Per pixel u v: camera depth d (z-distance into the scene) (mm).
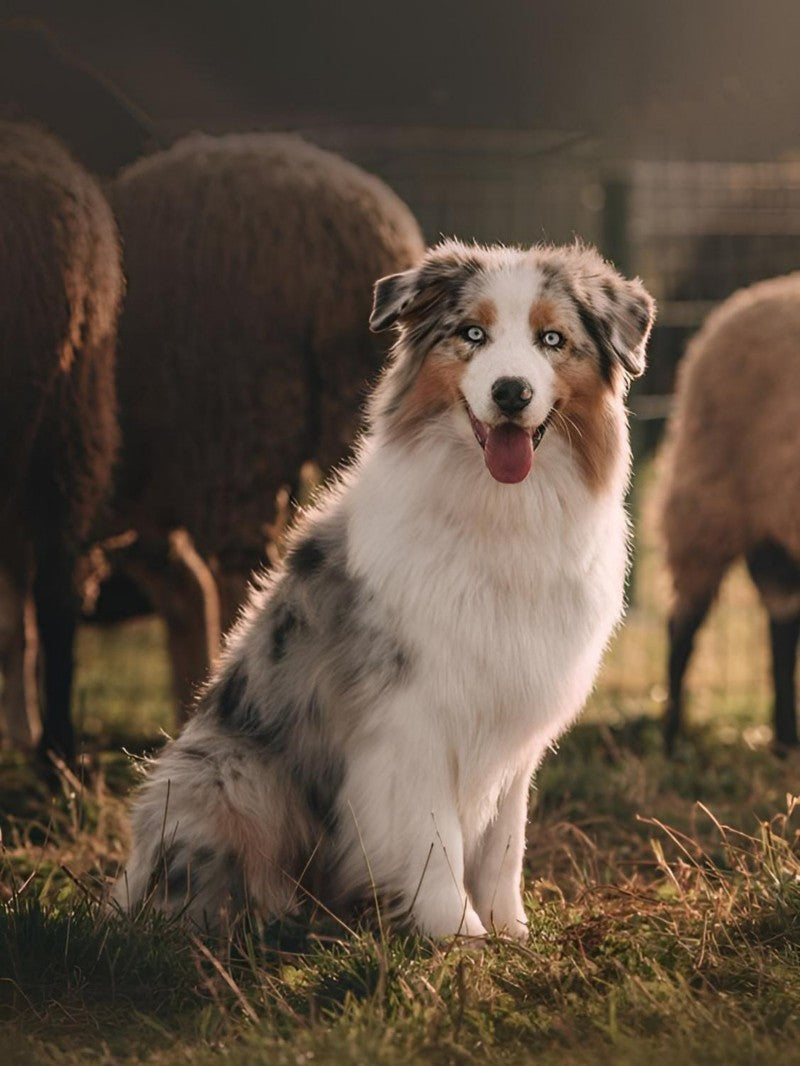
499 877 4758
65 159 5941
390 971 4023
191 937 4336
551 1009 3895
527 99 11969
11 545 6957
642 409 11742
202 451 6875
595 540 4578
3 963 4137
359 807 4500
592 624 4605
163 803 4598
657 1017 3742
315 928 4629
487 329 4363
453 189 12180
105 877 5062
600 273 4625
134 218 6840
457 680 4414
